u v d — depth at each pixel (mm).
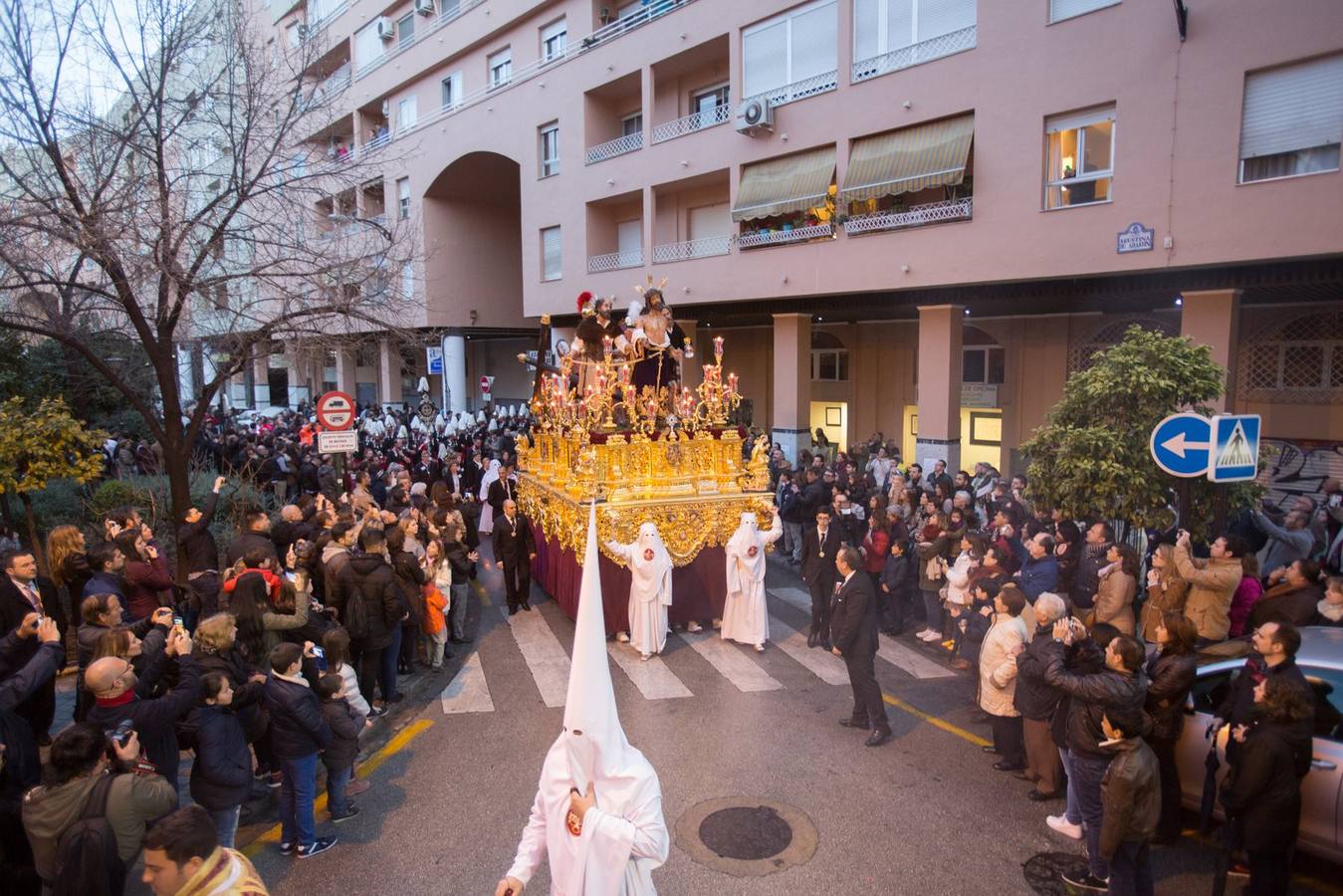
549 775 3576
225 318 12242
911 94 15750
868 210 17516
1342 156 11023
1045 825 5805
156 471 15852
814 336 24547
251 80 11172
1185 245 12430
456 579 10031
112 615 5605
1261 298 14789
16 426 10125
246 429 26406
